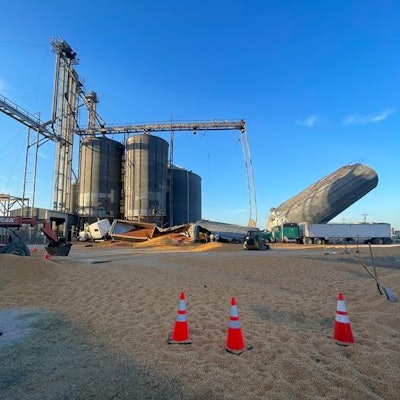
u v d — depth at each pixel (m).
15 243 15.48
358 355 4.60
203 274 13.85
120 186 87.19
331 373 3.99
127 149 83.50
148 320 6.46
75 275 11.46
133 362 4.35
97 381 3.77
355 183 113.19
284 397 3.41
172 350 4.82
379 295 8.60
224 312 7.18
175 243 47.72
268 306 7.81
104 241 57.44
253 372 4.03
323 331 5.83
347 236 61.22
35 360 4.43
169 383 3.72
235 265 17.42
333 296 9.06
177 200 90.75
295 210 114.81
